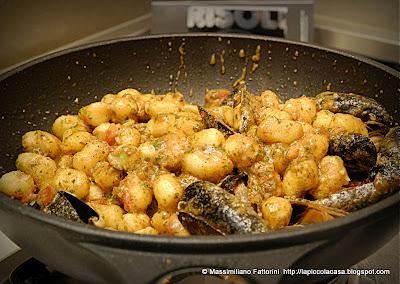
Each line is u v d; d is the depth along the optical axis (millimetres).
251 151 331
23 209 241
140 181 333
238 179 330
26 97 392
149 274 229
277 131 348
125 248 225
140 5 565
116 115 400
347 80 413
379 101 391
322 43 614
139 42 438
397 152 320
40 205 313
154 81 458
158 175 333
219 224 272
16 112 386
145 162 346
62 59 409
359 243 252
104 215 311
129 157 343
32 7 456
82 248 233
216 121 373
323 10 612
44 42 479
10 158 375
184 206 288
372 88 396
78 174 335
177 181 322
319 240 230
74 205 304
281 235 221
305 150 338
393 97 377
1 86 368
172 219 292
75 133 380
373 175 317
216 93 436
